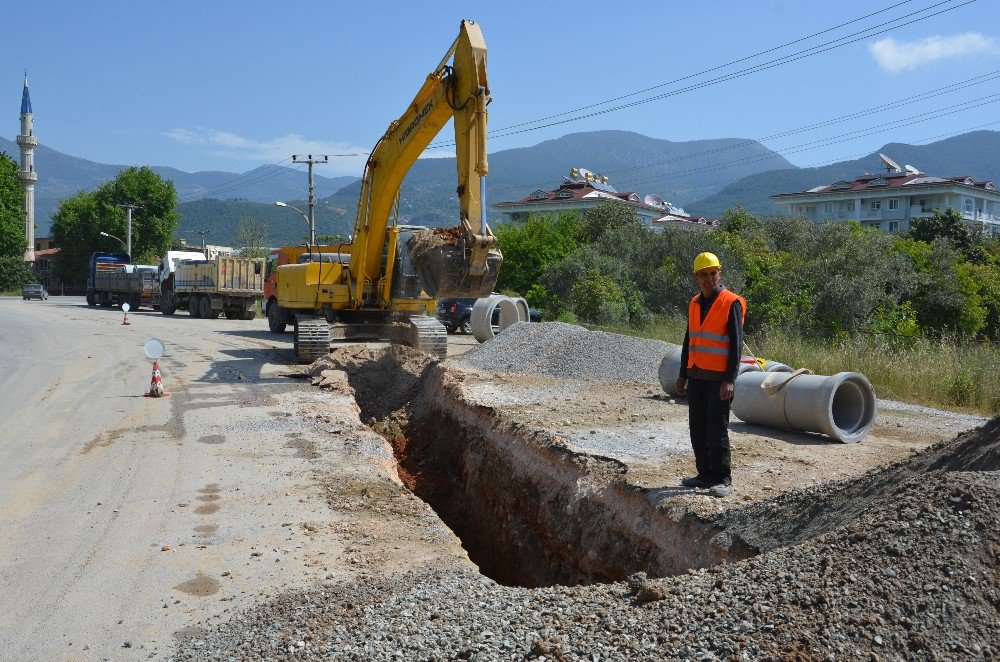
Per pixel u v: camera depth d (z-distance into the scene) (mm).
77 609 4711
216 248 38719
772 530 5094
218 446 8922
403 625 4078
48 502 6863
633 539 6141
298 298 16719
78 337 22766
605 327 23969
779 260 24219
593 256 29828
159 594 4922
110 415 10688
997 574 3627
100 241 77625
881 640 3346
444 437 11336
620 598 4113
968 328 22578
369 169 15172
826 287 20297
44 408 11227
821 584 3721
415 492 10219
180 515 6512
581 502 7023
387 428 12492
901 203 73562
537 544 7688
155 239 80562
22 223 74812
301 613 4438
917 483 4367
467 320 25594
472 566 5398
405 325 16266
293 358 17406
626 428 8852
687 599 3896
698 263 6125
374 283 15820
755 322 19531
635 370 13453
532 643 3678
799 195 78750
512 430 9055
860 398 8594
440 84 12055
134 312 39688
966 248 37625
